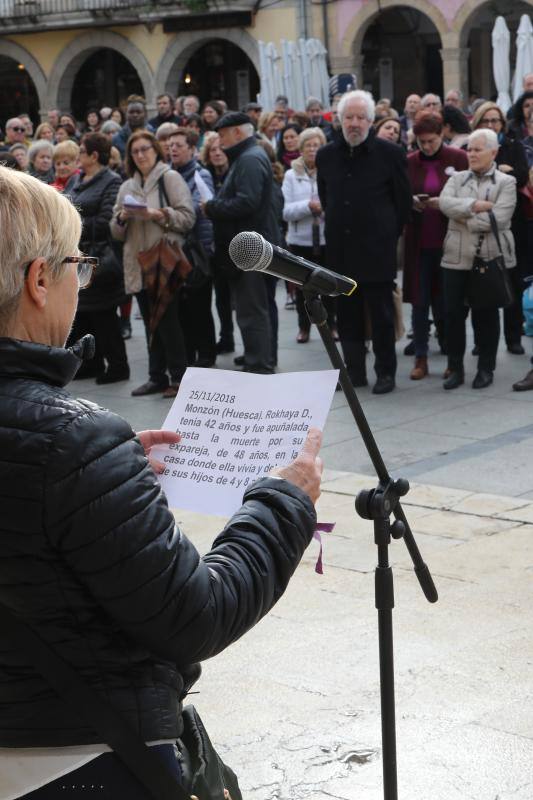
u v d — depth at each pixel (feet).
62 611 5.74
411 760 11.78
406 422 25.82
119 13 105.81
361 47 102.58
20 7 109.70
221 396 7.38
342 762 11.83
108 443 5.75
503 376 29.48
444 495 20.35
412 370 30.53
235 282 29.53
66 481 5.61
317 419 7.02
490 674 13.52
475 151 27.14
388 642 8.73
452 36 95.76
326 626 15.17
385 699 8.80
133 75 116.26
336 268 28.40
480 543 17.83
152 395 30.35
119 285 31.37
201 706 13.19
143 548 5.68
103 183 30.73
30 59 114.21
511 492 20.47
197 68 114.21
